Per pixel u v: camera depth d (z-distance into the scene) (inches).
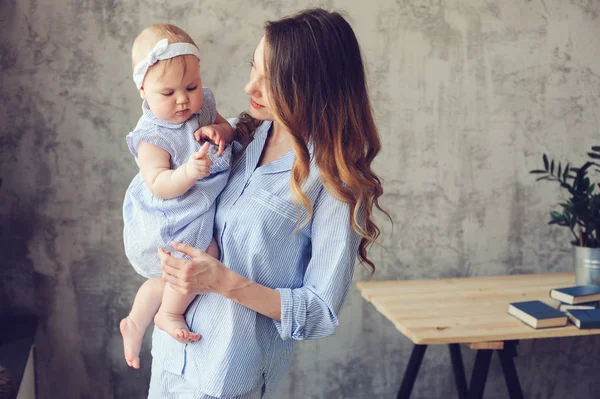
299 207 54.3
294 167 53.4
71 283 105.3
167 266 51.0
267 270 54.8
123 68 102.2
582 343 128.1
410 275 118.3
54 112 101.2
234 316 54.3
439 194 117.3
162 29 56.6
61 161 102.3
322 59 53.4
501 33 116.2
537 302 93.3
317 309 53.2
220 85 106.1
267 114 56.2
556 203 122.6
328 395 118.2
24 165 101.5
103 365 108.0
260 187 55.0
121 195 104.7
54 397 107.1
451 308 95.7
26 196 102.2
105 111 102.5
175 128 56.6
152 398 59.6
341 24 55.5
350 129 55.2
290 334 53.4
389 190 115.5
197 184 55.2
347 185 53.9
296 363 116.1
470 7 114.3
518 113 118.9
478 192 119.0
